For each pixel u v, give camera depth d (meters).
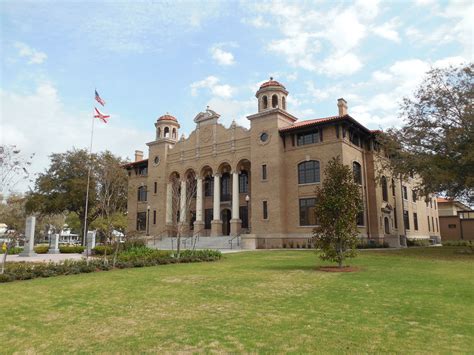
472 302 8.83
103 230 27.70
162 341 6.33
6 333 7.04
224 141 41.19
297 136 35.88
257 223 35.72
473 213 68.50
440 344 5.91
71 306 9.24
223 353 5.67
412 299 9.22
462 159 23.05
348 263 18.14
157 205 46.94
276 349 5.78
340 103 37.25
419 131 26.14
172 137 49.25
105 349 6.01
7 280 14.06
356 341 6.11
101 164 34.66
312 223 33.44
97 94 39.59
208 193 45.88
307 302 9.07
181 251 24.31
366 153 37.12
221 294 10.40
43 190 48.72
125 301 9.72
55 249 37.38
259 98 38.19
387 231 37.91
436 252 25.48
